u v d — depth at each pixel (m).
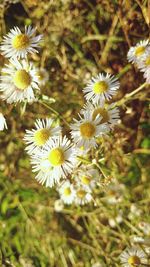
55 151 0.11
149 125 0.16
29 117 0.15
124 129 0.16
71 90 0.16
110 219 0.15
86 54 0.16
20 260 0.16
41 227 0.17
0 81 0.13
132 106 0.16
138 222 0.15
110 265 0.15
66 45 0.16
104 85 0.11
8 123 0.16
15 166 0.17
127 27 0.16
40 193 0.17
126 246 0.15
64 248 0.16
